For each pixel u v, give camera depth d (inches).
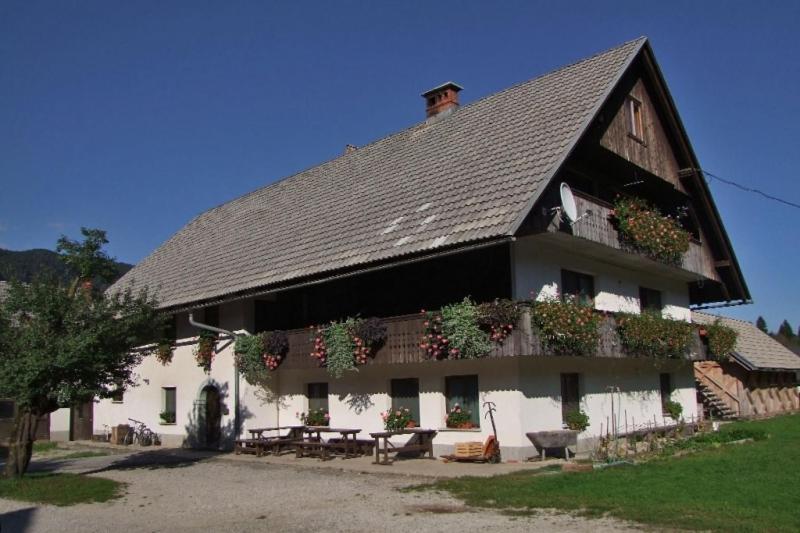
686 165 858.8
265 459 713.6
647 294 863.1
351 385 752.3
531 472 534.6
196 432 876.6
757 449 623.8
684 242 776.3
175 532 376.2
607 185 784.3
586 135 685.3
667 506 382.3
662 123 834.8
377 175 871.1
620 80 734.5
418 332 620.7
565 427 662.5
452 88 945.5
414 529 359.9
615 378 764.6
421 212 684.7
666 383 891.4
